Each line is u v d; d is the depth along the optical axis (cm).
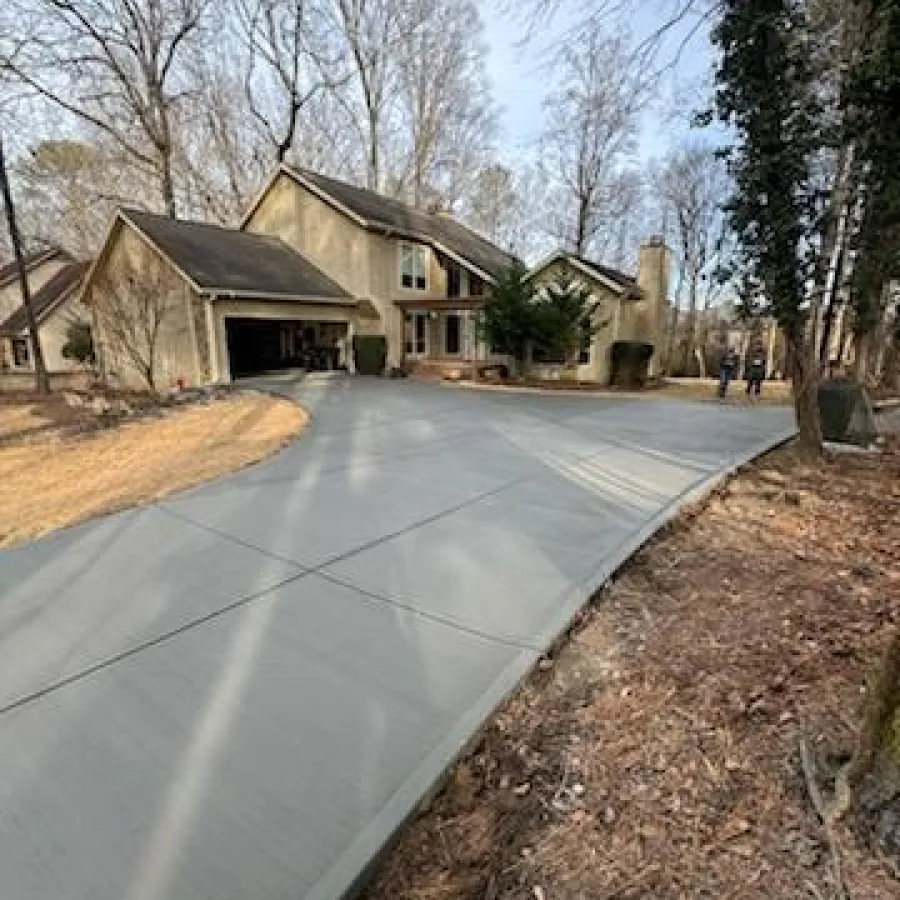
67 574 418
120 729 263
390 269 1980
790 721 247
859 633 323
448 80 2719
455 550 459
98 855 201
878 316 1229
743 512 543
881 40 521
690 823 203
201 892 188
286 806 221
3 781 233
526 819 216
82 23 1944
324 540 480
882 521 510
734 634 328
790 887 173
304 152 2616
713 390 1638
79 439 968
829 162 760
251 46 2316
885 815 178
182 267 1532
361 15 2453
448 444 852
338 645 329
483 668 308
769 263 713
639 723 260
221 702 281
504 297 1714
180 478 692
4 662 313
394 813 219
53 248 2916
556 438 895
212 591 393
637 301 1930
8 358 2673
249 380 1672
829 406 839
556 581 404
